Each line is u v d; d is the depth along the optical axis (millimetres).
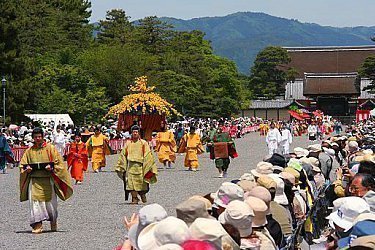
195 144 41688
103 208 23672
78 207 24047
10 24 71875
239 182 11305
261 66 191875
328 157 20469
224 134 36562
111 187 31516
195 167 41750
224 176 36750
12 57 70812
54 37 109625
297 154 20484
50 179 18531
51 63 92188
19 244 16688
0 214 22469
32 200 18391
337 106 192875
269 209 10445
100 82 99188
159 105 51562
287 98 191500
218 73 141000
